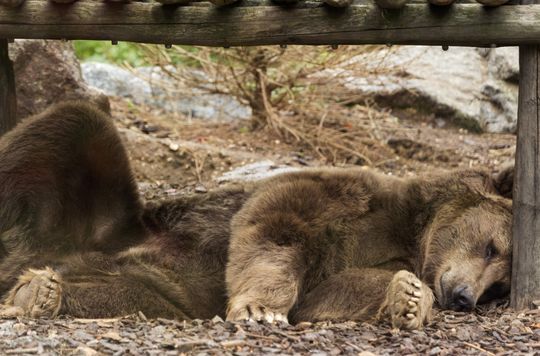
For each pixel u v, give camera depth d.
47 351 8.00
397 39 10.39
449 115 20.14
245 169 16.67
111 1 10.79
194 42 10.80
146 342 8.45
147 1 10.87
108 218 11.67
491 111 20.14
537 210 10.42
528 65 10.37
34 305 9.74
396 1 10.09
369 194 11.46
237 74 19.12
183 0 10.58
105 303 10.46
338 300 10.51
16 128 11.27
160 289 11.09
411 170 18.00
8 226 10.90
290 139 19.06
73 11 10.88
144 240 11.83
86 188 11.47
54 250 11.16
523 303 10.59
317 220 10.98
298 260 10.66
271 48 18.22
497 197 11.44
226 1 10.47
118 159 11.58
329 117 19.61
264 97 18.67
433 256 11.38
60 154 11.16
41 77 15.88
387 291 9.95
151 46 19.12
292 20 10.50
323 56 18.66
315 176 11.58
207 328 9.34
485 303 11.24
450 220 11.41
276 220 10.80
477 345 9.16
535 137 10.37
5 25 11.00
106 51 24.73
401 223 11.54
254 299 10.10
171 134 18.80
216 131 19.39
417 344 9.05
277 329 9.33
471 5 10.20
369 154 18.42
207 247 11.77
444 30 10.26
